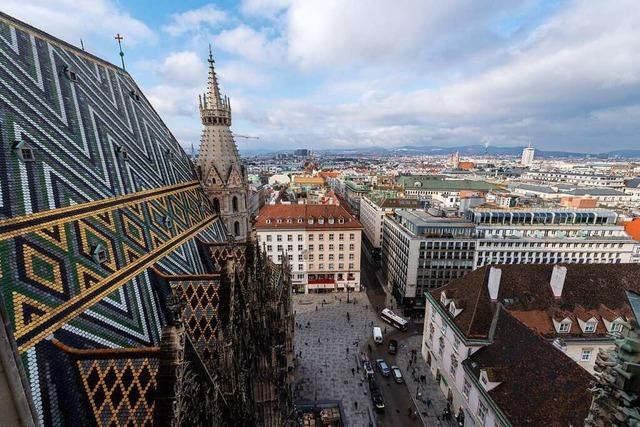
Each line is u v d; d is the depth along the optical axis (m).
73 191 23.03
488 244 83.69
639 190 196.25
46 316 16.70
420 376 59.12
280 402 43.03
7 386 7.09
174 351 14.95
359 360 63.84
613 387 11.35
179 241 34.75
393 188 172.00
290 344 54.75
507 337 42.81
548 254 85.19
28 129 21.80
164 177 39.81
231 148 55.84
